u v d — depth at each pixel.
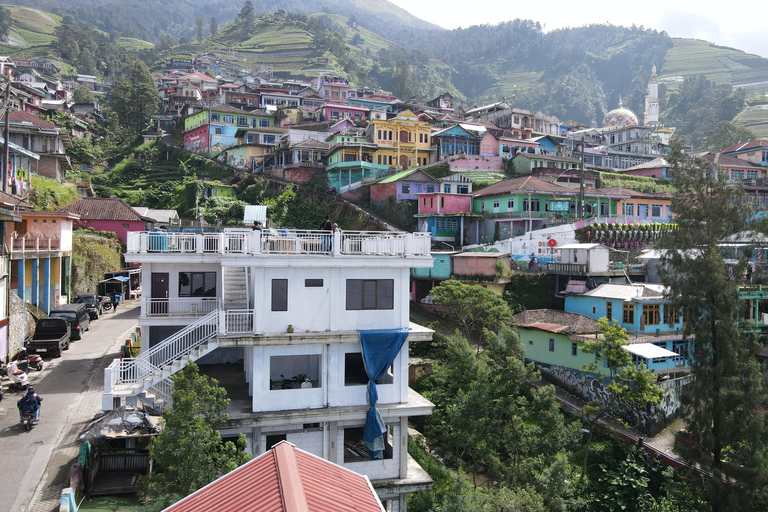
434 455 27.58
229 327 20.66
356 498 10.33
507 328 26.00
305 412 20.52
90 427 17.19
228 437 19.95
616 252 46.69
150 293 23.61
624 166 92.81
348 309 21.62
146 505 15.16
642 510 25.84
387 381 22.73
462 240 56.56
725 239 29.27
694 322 27.77
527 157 72.25
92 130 106.06
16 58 161.50
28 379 24.33
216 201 67.56
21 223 34.66
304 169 71.56
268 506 9.10
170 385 20.42
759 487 24.05
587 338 34.97
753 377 25.55
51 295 35.25
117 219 52.81
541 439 23.50
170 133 105.44
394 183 61.34
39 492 15.98
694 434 26.22
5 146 38.06
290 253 21.00
